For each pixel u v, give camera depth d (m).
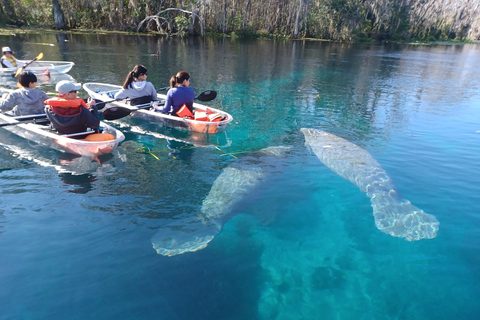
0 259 3.10
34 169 4.92
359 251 3.46
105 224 3.71
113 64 14.58
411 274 3.15
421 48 36.41
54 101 5.29
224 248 3.42
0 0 27.59
